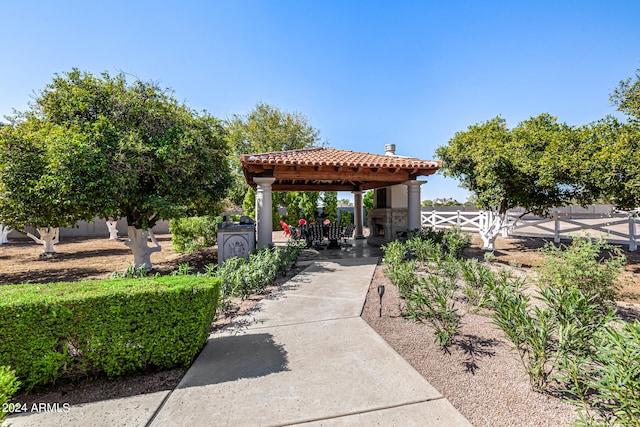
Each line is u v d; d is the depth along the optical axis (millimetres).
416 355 3301
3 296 2814
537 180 9000
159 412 2404
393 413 2346
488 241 10445
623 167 6598
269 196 8578
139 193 7039
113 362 2898
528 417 2279
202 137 7648
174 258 10359
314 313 4637
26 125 6438
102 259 10250
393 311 4699
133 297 2949
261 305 5016
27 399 2623
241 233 8414
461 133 12094
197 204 9117
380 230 13031
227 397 2584
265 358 3266
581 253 4250
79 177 5727
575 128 8977
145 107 7074
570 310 2805
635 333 2051
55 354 2740
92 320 2840
